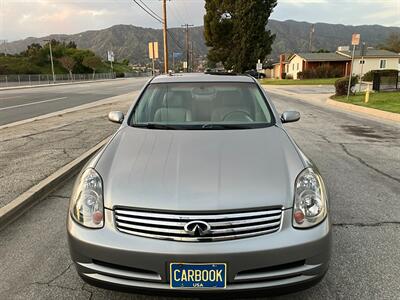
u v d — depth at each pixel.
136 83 49.69
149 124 3.48
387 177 5.44
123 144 2.99
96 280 2.31
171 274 2.20
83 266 2.35
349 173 5.64
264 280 2.22
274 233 2.26
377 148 7.43
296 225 2.31
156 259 2.19
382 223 3.84
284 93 24.77
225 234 2.23
